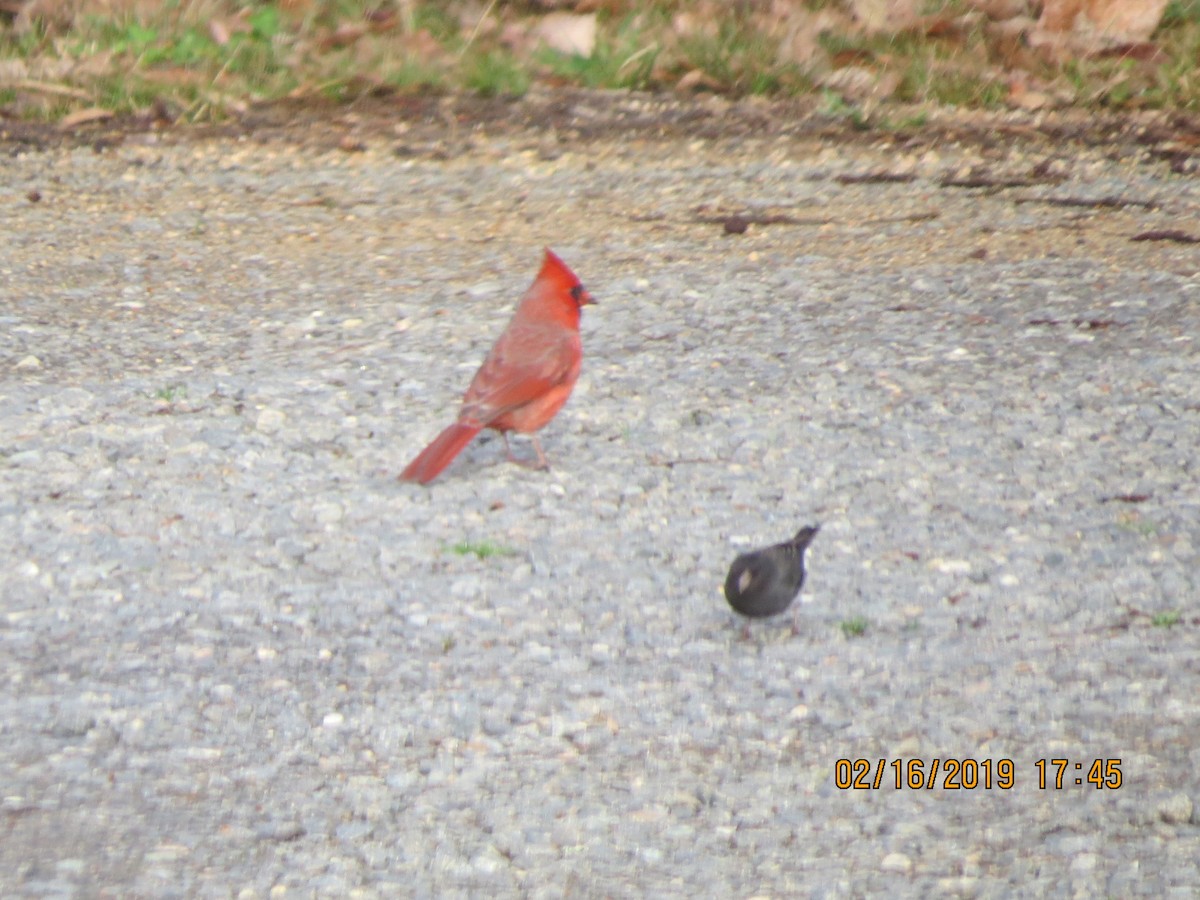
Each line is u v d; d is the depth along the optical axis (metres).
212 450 14.90
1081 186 24.20
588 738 10.40
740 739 10.39
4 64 28.25
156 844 9.23
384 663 11.28
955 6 31.48
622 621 11.94
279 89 28.34
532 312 14.31
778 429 15.46
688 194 23.91
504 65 29.33
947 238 21.62
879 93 29.00
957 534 13.27
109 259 20.89
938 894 8.81
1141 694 10.73
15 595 12.17
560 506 13.88
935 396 16.19
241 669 11.16
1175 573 12.46
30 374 16.84
